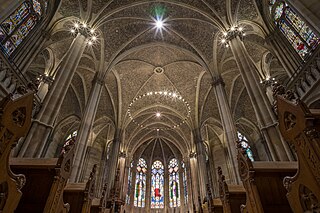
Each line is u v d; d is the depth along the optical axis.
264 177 5.07
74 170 12.71
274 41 14.58
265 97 12.08
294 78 10.98
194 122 27.03
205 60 21.41
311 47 11.57
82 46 15.57
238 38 15.95
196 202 24.30
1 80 9.67
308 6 7.49
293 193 3.86
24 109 3.70
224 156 27.23
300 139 3.51
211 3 18.23
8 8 7.83
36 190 4.55
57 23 15.95
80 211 6.06
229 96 24.09
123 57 22.14
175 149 36.41
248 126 26.72
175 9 19.91
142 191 33.34
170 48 23.56
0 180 3.38
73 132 26.50
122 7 18.75
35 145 10.16
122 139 28.00
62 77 12.96
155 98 28.56
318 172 3.14
